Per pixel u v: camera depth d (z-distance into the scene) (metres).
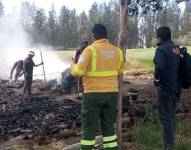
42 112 13.62
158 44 7.26
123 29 7.42
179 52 7.24
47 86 18.91
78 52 14.21
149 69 28.80
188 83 7.39
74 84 17.53
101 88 6.39
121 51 6.76
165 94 7.16
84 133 6.51
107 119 6.61
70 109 13.70
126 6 7.42
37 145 9.91
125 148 8.05
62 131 10.73
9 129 11.63
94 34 6.57
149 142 8.16
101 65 6.40
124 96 13.52
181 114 11.37
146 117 9.84
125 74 25.94
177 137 8.63
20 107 14.62
